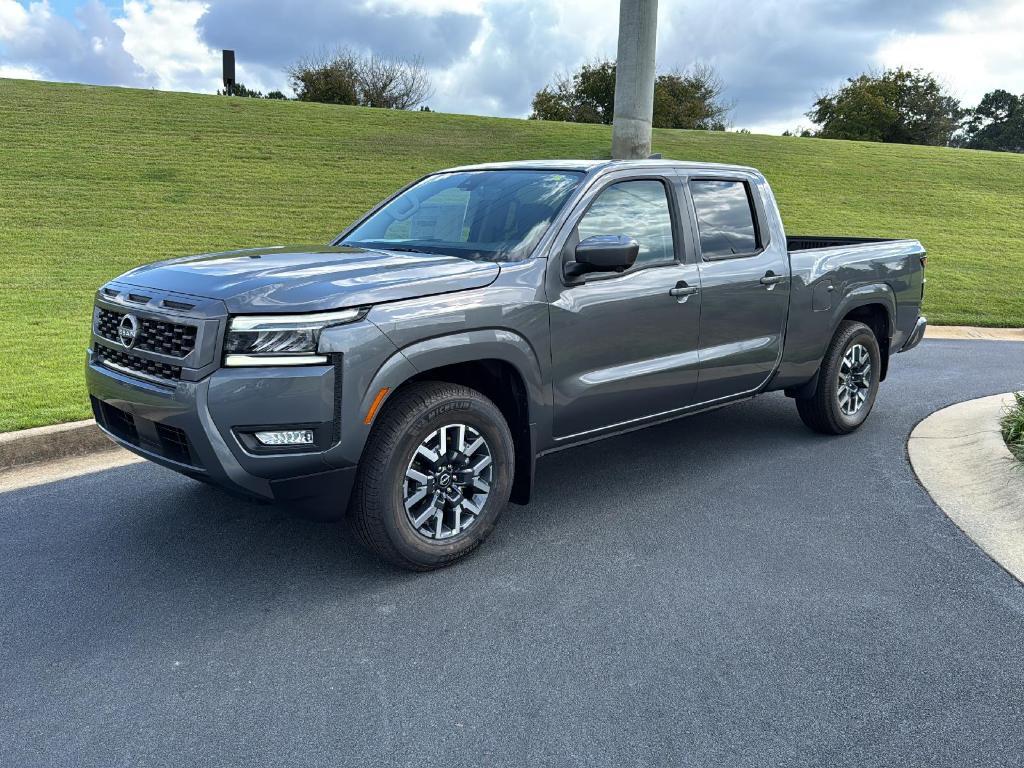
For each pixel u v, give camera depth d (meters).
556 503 4.65
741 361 5.03
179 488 4.80
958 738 2.62
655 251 4.54
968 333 11.55
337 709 2.75
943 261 16.72
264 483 3.26
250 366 3.16
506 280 3.78
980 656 3.09
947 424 6.12
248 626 3.29
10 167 19.56
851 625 3.31
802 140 32.84
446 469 3.68
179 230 15.85
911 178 26.09
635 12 11.96
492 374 3.96
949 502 4.66
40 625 3.28
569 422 4.18
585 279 4.11
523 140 26.88
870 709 2.76
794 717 2.71
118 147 22.22
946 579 3.72
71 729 2.64
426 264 3.72
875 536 4.20
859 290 5.79
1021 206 23.33
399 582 3.67
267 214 17.41
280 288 3.28
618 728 2.65
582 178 4.31
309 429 3.19
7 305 10.22
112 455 5.41
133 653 3.09
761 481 5.02
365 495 3.45
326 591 3.58
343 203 18.61
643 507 4.59
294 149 23.69
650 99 12.41
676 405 4.78
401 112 32.12
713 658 3.06
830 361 5.72
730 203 5.07
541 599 3.52
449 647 3.14
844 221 19.70
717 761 2.50
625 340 4.31
